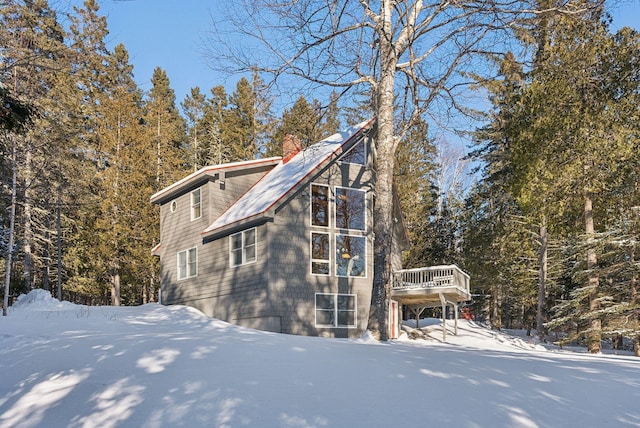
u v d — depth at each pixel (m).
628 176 17.12
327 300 19.23
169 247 24.39
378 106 15.92
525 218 23.56
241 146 40.31
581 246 18.58
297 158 23.17
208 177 21.75
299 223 19.05
